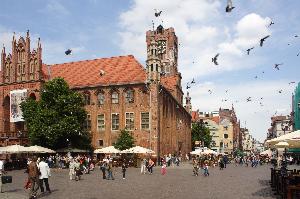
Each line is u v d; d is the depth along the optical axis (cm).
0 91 7644
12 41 7600
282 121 16750
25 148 5119
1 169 2522
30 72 7450
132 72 7375
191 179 3800
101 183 3303
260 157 9025
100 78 7512
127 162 6412
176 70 11119
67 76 7950
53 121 6050
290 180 2109
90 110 7369
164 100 7662
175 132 8775
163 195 2367
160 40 10850
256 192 2539
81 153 6875
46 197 2267
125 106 7125
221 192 2541
